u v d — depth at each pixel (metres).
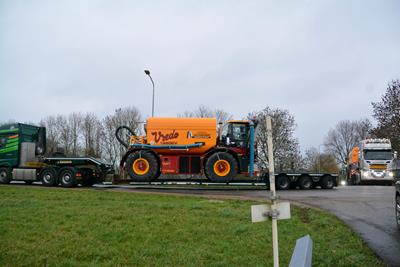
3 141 19.55
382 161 27.98
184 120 18.47
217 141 18.83
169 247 6.29
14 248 6.10
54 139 53.09
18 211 9.51
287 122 38.72
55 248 6.12
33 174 18.91
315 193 16.72
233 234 7.25
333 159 65.75
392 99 34.47
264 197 14.16
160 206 10.62
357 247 6.24
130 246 6.33
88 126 52.31
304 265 2.44
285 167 36.94
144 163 17.92
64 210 9.75
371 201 12.73
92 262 5.44
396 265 5.32
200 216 9.10
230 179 17.61
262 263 5.39
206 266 5.29
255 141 18.89
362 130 72.12
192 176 19.88
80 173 18.23
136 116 49.31
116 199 12.67
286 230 7.57
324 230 7.68
